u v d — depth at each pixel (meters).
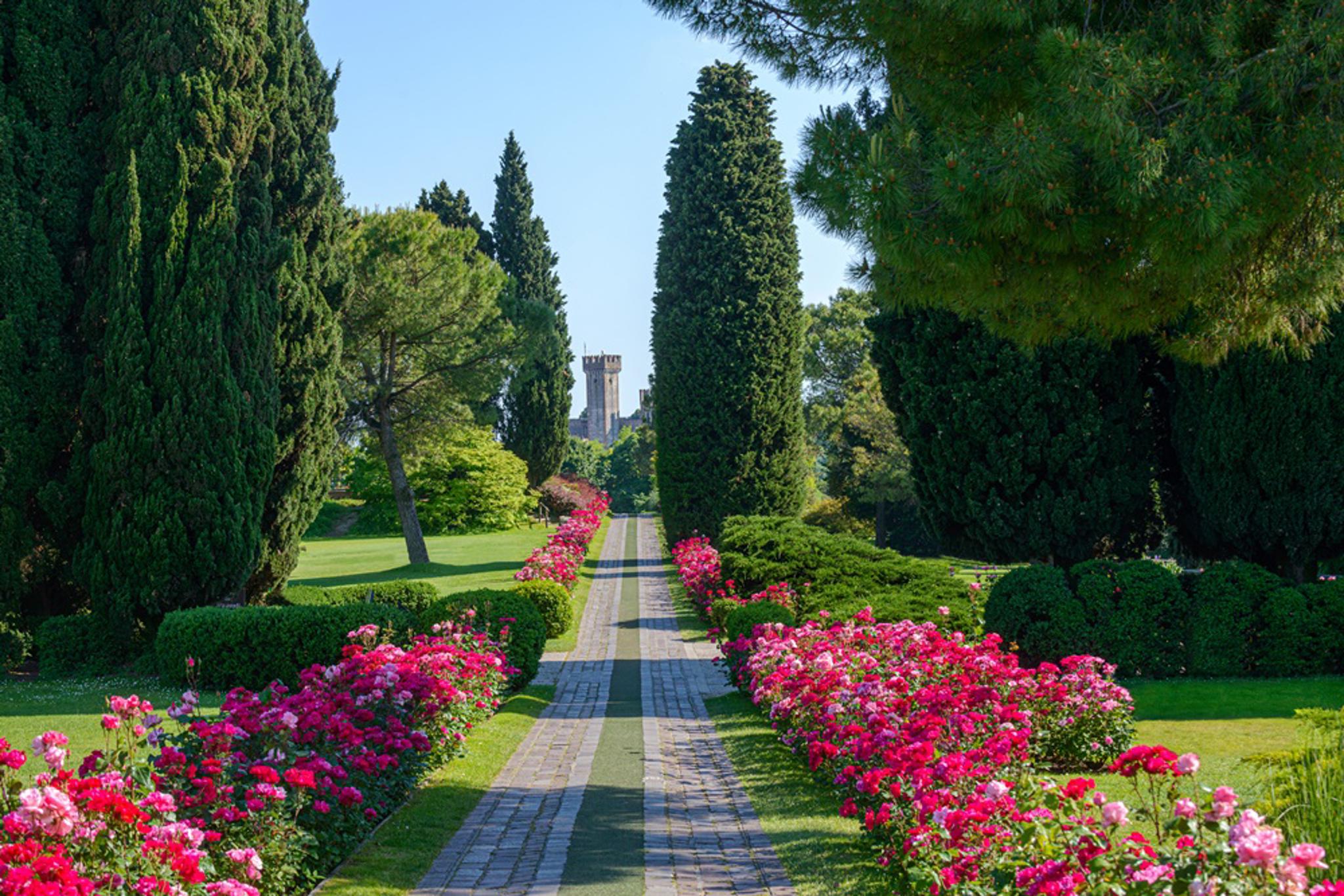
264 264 17.56
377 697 9.44
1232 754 10.09
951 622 15.79
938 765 6.23
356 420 34.50
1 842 4.46
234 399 16.77
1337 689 13.33
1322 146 7.36
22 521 16.66
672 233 36.50
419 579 32.03
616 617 25.75
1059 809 4.96
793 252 36.06
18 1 16.94
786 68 10.57
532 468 56.34
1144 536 17.00
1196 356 9.44
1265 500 14.60
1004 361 16.16
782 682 11.02
